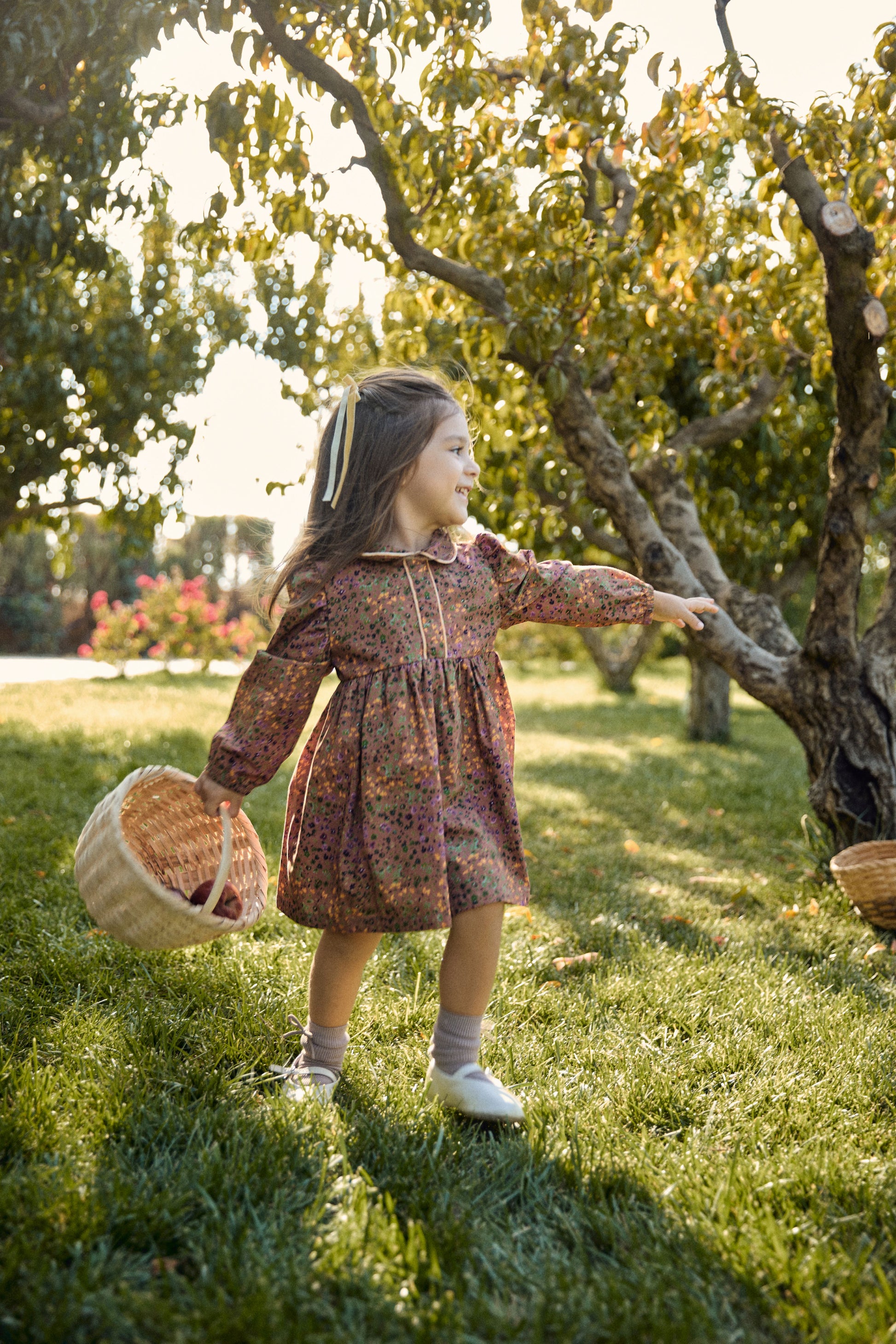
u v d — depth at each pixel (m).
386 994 2.63
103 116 3.74
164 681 15.34
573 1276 1.48
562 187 3.45
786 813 5.90
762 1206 1.67
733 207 4.86
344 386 2.15
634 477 4.82
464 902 1.88
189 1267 1.48
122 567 32.22
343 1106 2.01
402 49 3.28
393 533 2.04
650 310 4.34
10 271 4.51
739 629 4.38
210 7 2.96
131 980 2.62
